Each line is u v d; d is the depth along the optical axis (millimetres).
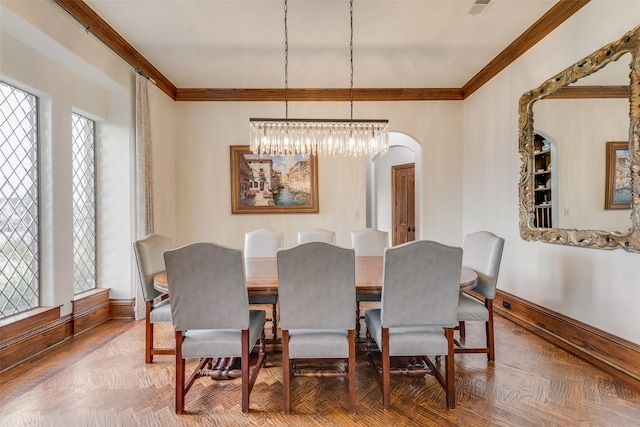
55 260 2668
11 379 2174
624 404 1884
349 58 3391
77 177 3109
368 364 2412
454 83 4117
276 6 2506
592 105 2314
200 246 1763
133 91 3352
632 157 2008
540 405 1888
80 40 2592
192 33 2895
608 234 2170
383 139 3031
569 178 2520
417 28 2840
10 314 2410
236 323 1835
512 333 2928
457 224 4402
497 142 3562
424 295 1812
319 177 4348
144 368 2332
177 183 4262
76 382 2146
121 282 3348
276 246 3273
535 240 2922
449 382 1870
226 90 4203
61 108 2723
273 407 1904
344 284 1793
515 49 3139
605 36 2223
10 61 2266
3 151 2346
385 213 6578
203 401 1961
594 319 2344
